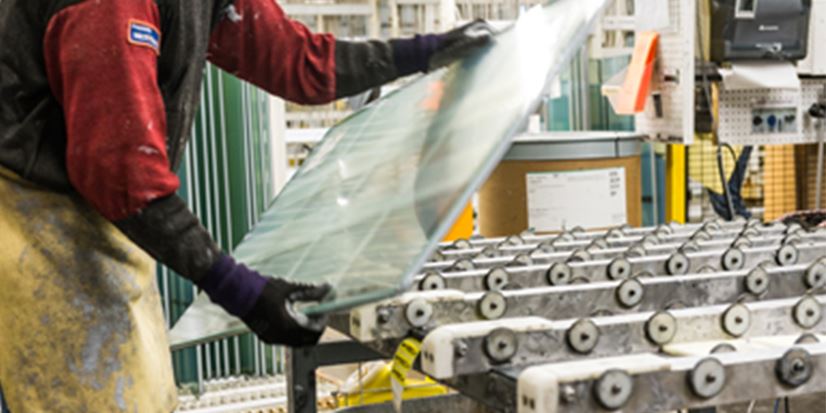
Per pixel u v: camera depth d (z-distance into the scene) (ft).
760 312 4.76
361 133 6.83
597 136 11.01
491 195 10.91
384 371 8.40
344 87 6.49
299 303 4.53
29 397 5.09
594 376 3.68
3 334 5.11
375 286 4.05
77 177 4.59
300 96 6.47
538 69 4.68
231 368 13.21
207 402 12.25
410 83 7.10
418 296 5.00
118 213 4.52
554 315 5.19
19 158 5.00
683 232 7.94
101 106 4.50
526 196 10.71
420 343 4.54
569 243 7.32
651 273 6.21
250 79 6.43
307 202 6.46
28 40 4.93
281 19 6.41
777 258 6.49
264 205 13.10
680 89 11.50
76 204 5.14
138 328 5.34
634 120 14.34
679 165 12.85
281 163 13.24
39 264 5.06
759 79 11.63
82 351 5.12
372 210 5.16
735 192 14.29
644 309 5.37
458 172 4.27
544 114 15.24
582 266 6.10
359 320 4.91
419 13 15.61
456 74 6.10
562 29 5.03
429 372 4.18
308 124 15.37
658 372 3.78
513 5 14.69
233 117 13.03
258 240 6.48
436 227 4.00
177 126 5.08
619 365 3.77
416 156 5.26
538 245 7.22
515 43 5.65
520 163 10.66
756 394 3.93
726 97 12.10
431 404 6.73
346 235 5.17
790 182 14.83
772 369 3.94
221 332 5.58
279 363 13.28
